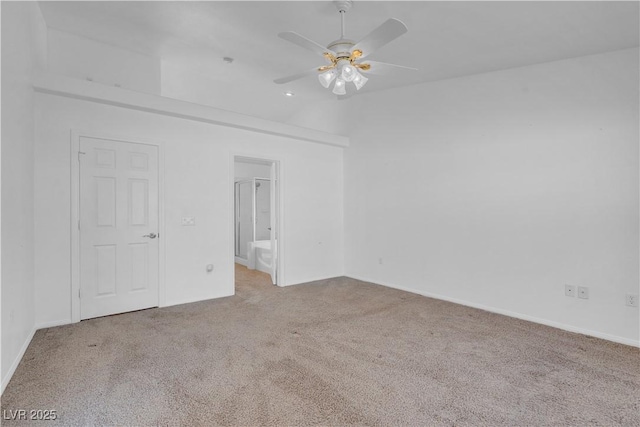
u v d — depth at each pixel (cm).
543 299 334
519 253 350
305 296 429
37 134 302
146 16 301
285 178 483
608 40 279
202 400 199
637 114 281
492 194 370
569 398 205
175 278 386
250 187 675
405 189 458
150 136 364
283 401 199
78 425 175
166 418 182
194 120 393
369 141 506
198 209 400
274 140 468
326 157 530
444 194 414
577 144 311
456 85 401
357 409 192
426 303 401
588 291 307
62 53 343
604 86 297
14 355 231
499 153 364
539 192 335
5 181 212
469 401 201
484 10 254
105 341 280
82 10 296
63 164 315
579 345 282
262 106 577
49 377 222
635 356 262
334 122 560
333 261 542
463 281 397
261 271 594
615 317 293
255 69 418
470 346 279
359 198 523
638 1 229
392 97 473
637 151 281
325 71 259
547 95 330
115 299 347
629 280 286
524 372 236
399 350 270
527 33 281
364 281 514
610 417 187
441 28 283
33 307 295
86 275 330
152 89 392
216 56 382
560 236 322
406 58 341
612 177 294
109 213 341
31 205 288
